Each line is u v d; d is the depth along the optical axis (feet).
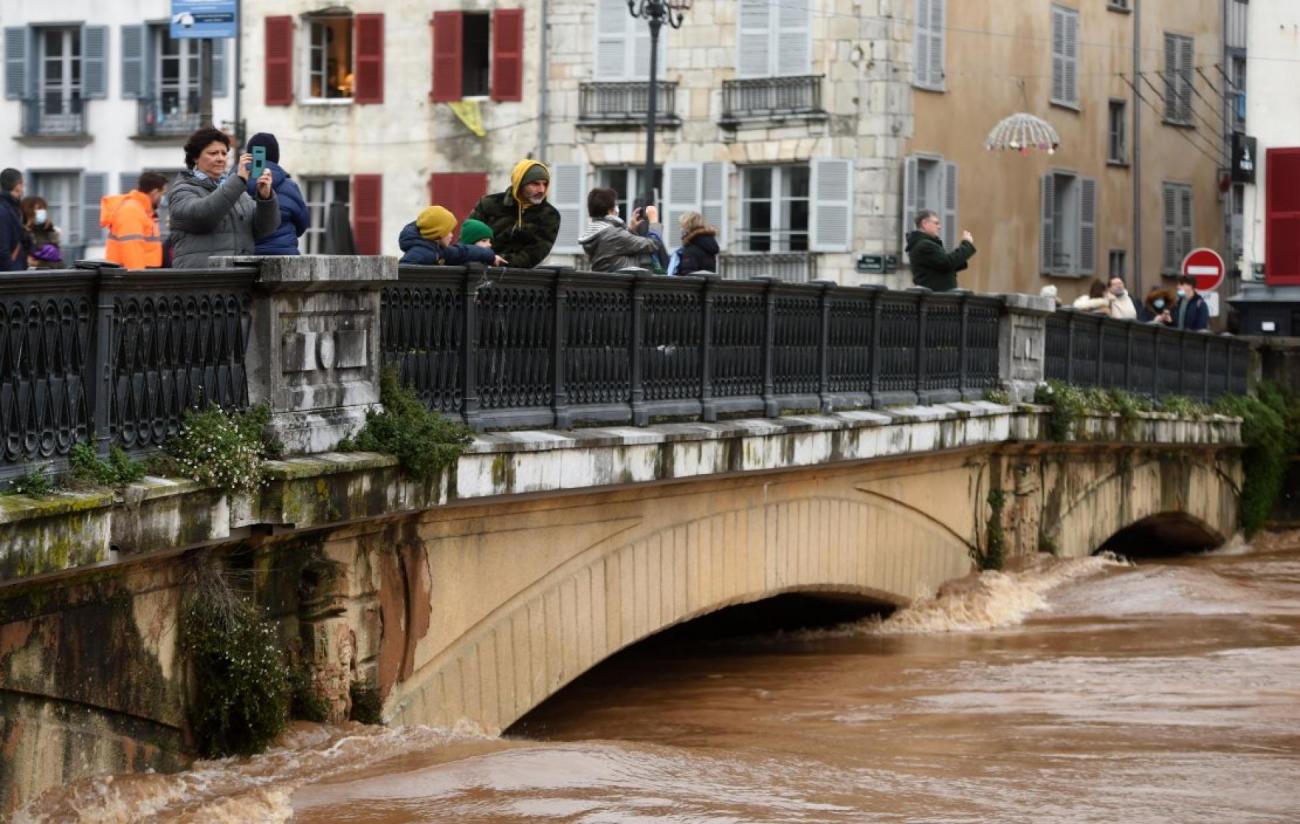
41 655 42.24
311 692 52.21
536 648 63.36
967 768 58.34
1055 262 201.67
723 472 70.33
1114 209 211.82
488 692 60.85
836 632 92.48
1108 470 117.39
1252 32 155.84
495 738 56.65
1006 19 192.65
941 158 183.93
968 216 187.93
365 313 52.49
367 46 197.26
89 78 211.20
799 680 78.02
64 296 41.19
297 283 49.01
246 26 201.36
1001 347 101.04
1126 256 214.48
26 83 212.64
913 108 180.45
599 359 64.44
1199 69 209.46
